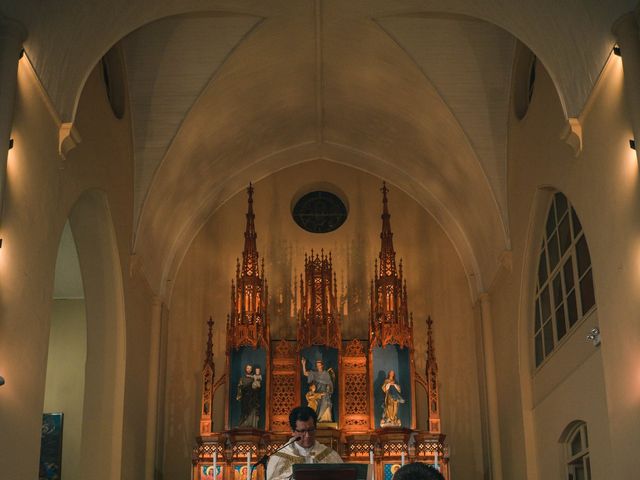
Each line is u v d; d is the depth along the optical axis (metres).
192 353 18.64
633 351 9.66
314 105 18.39
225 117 17.22
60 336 19.77
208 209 19.53
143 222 16.27
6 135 9.13
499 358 17.19
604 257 10.62
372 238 19.56
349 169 20.02
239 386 17.28
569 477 13.52
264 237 19.50
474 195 17.36
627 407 9.83
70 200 11.96
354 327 18.83
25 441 9.88
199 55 15.61
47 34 10.37
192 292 19.06
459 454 18.02
